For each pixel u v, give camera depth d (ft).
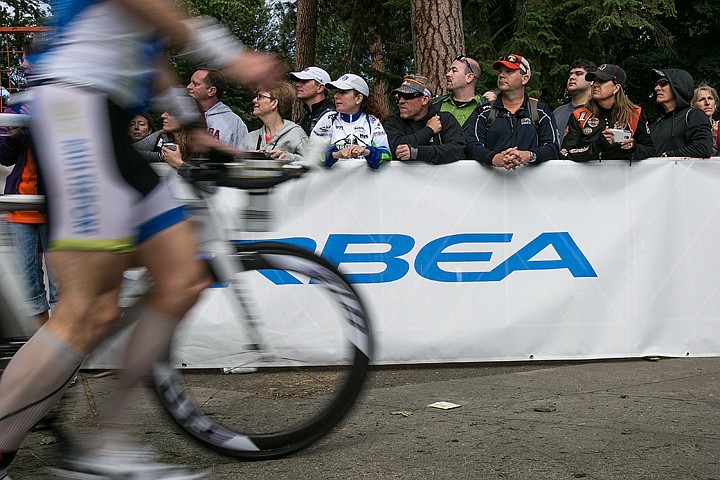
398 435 10.36
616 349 15.24
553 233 15.05
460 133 15.79
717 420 10.99
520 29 45.85
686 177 15.30
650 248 15.25
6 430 7.24
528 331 15.07
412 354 14.88
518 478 8.65
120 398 7.89
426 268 14.87
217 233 8.38
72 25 7.08
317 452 9.59
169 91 8.00
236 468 8.95
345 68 48.52
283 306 10.89
